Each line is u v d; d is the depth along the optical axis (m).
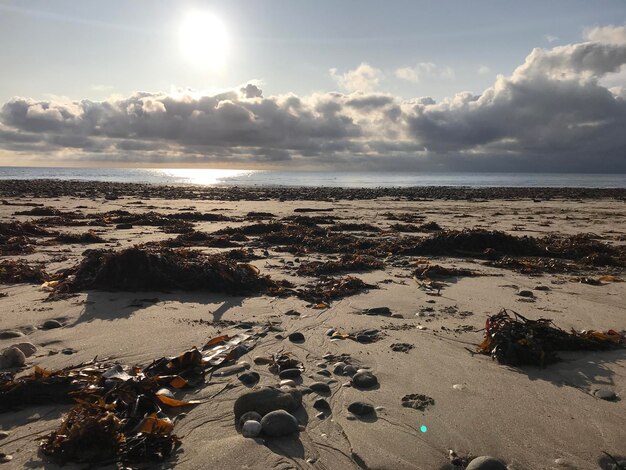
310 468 3.31
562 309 7.36
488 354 5.43
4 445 3.52
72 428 3.40
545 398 4.36
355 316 6.90
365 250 12.80
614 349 5.64
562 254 12.52
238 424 3.86
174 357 4.95
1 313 6.79
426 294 8.25
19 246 12.48
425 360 5.24
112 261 8.27
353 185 76.38
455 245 12.64
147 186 58.09
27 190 42.31
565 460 3.43
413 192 49.34
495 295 8.22
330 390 4.49
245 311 7.07
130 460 3.32
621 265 11.22
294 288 8.53
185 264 8.44
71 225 18.30
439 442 3.65
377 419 3.97
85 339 5.79
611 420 3.97
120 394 4.01
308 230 16.05
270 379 4.71
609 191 52.81
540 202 36.03
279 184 79.06
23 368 4.90
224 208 28.30
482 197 41.72
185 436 3.69
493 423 3.92
